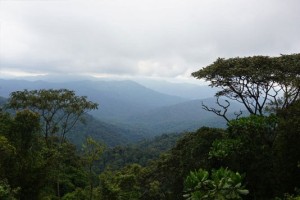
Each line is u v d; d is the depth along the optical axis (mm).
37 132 22844
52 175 24328
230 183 11930
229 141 20547
